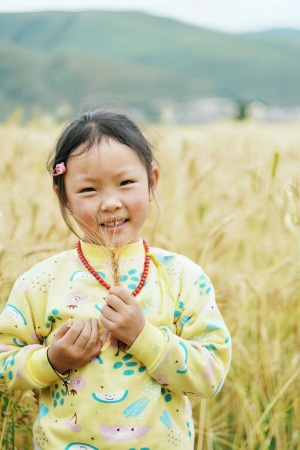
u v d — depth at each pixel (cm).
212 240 346
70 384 210
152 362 204
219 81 15962
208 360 211
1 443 253
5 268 307
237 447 318
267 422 334
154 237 374
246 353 340
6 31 17688
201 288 226
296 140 655
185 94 12506
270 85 15700
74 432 206
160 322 215
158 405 209
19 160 518
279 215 375
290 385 335
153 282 221
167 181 504
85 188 216
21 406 281
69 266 226
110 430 204
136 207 217
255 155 588
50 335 219
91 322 212
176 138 690
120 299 206
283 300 366
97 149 214
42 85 7838
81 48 18462
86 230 220
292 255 365
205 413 328
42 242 345
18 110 618
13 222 353
